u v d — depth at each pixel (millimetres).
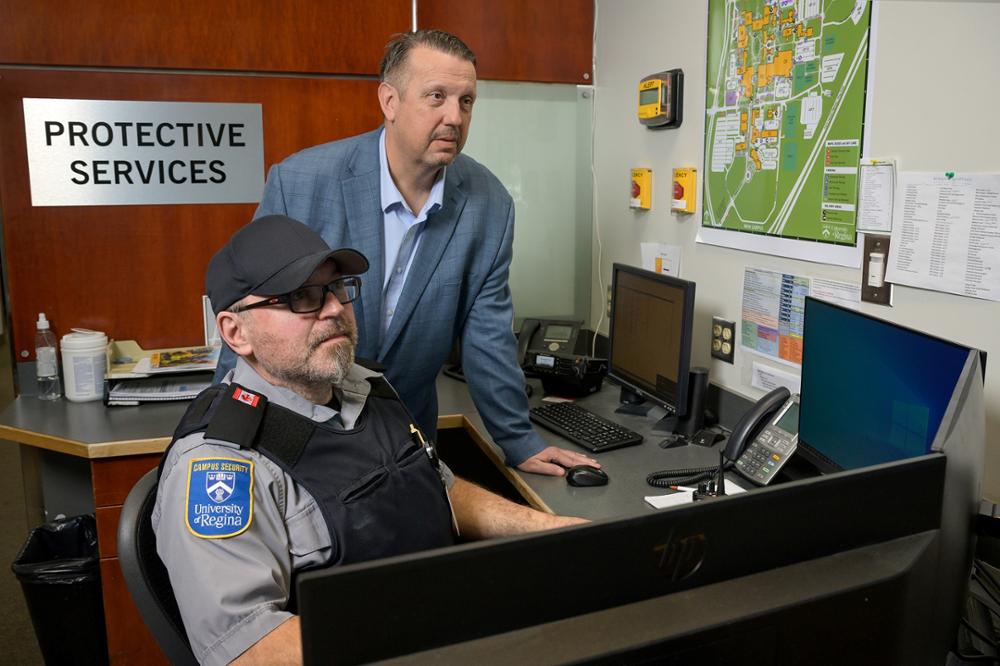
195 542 1097
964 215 1513
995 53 1435
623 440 2113
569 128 3021
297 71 2660
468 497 1495
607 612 528
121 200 2570
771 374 2086
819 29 1850
